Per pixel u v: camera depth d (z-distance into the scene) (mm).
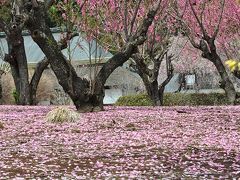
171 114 13578
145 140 7461
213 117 12352
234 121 10969
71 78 14078
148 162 5465
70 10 15484
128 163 5414
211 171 4887
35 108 18750
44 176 4711
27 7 13477
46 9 13734
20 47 23141
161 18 21750
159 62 22891
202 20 22594
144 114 13531
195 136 7902
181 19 21875
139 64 22516
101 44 20750
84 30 16406
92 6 18469
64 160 5695
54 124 10492
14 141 7574
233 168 5039
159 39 22766
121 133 8469
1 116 13406
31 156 6047
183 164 5309
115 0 20500
